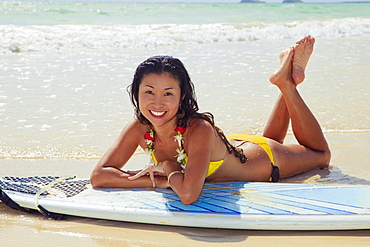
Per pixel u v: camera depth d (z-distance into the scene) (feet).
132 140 10.96
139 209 9.30
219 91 22.76
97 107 19.67
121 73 27.86
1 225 9.33
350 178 12.60
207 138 9.96
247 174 11.48
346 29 62.13
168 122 10.05
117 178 10.55
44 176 11.73
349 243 8.46
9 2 86.22
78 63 31.76
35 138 15.51
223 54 37.65
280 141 13.88
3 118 17.70
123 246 8.35
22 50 37.65
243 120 17.66
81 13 76.23
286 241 8.50
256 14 97.04
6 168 12.96
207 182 10.97
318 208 9.20
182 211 9.16
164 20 76.38
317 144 13.26
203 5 116.57
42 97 21.31
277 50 41.37
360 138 16.15
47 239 8.65
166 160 10.32
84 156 14.10
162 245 8.36
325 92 22.86
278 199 9.71
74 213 9.55
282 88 13.07
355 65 31.40
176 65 9.48
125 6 98.17
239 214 8.97
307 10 116.16
